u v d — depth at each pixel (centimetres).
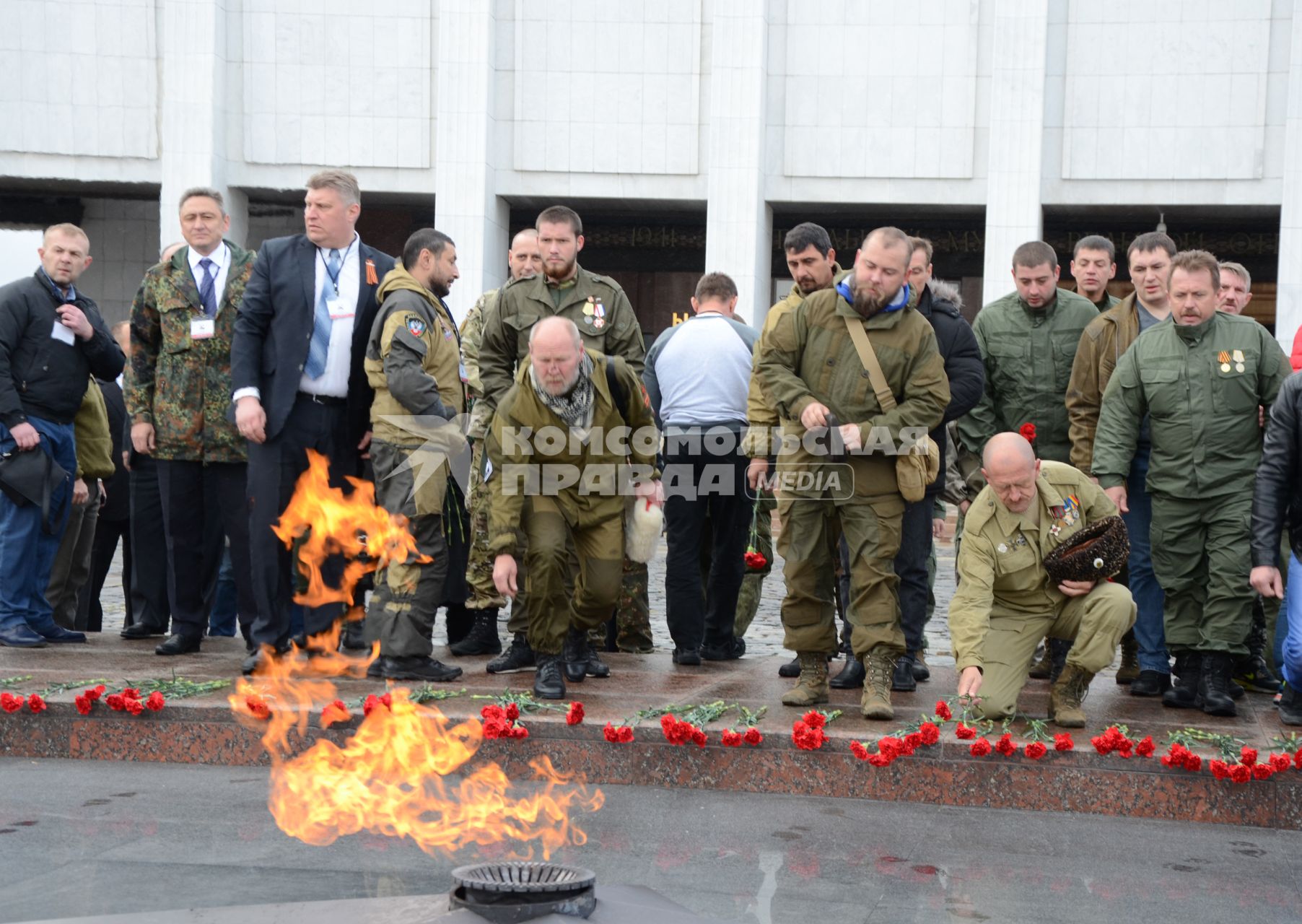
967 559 545
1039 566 548
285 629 654
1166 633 603
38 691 564
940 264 2469
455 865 402
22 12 2273
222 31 2273
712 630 721
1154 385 602
